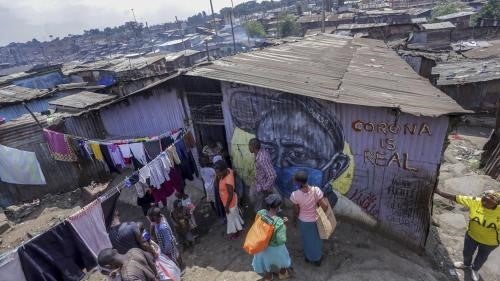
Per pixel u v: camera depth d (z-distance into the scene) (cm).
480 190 908
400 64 1070
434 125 557
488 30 2933
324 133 665
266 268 540
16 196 1030
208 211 839
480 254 576
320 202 543
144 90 793
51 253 462
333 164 681
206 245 714
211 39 6412
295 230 700
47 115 1091
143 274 407
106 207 542
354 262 598
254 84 651
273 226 498
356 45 1477
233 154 796
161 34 10850
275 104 691
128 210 909
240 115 743
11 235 896
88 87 1745
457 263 632
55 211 978
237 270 616
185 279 623
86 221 502
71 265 488
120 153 812
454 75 1517
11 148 955
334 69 881
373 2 8806
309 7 11144
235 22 9425
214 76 708
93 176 1038
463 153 1155
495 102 1391
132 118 922
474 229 562
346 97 600
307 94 605
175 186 753
